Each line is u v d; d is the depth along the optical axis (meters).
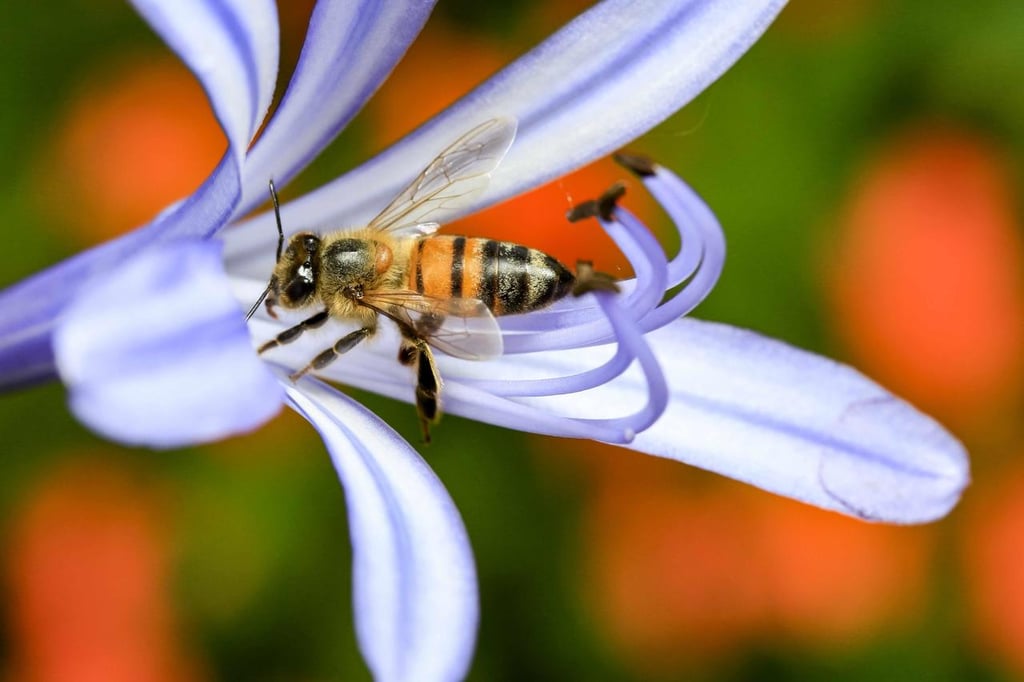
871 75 0.20
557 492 0.19
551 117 0.16
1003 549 0.19
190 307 0.13
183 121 0.19
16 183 0.19
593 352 0.16
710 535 0.19
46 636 0.19
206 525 0.19
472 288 0.16
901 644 0.19
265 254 0.16
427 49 0.19
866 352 0.19
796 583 0.19
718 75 0.16
